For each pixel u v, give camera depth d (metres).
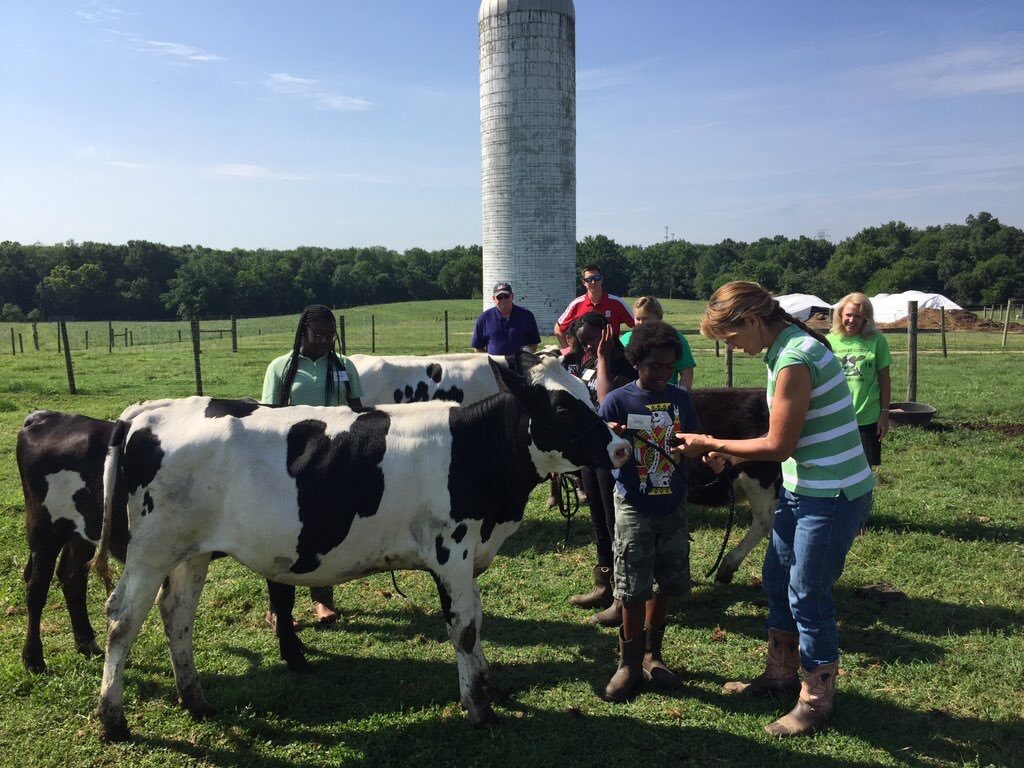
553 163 30.05
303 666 4.98
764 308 4.01
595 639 5.42
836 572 4.01
